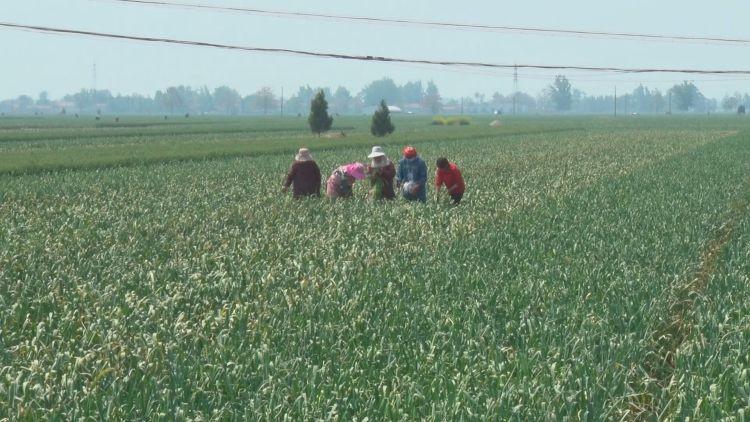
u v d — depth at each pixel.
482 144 127.38
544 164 85.00
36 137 147.75
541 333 20.19
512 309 22.55
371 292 24.11
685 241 34.34
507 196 52.41
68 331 20.30
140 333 19.59
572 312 22.11
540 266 28.98
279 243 32.94
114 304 22.70
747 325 20.52
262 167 77.00
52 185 58.94
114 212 43.47
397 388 16.47
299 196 47.06
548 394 16.03
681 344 20.36
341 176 46.91
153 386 16.34
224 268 27.88
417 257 30.70
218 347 18.80
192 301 23.64
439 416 14.96
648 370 19.67
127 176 66.75
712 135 168.00
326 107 158.75
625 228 38.44
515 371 17.81
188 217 40.78
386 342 19.59
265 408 15.30
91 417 14.93
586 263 29.22
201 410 15.66
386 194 46.12
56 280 24.97
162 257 30.59
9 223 39.03
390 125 151.00
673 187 59.38
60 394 15.80
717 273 28.97
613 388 16.77
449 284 25.56
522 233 36.72
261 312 22.06
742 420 15.18
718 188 57.66
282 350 18.89
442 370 17.22
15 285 24.78
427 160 90.69
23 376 17.27
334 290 24.17
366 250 31.34
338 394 16.14
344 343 19.39
